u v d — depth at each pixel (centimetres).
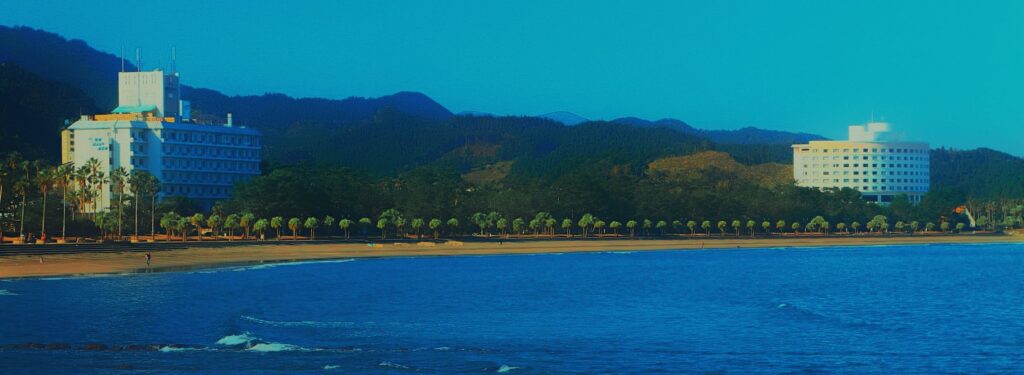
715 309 14400
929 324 12625
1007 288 18325
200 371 8850
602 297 16225
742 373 9200
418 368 9169
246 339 10594
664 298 16112
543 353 10138
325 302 14850
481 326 12194
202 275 19850
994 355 10188
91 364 9138
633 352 10256
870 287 18575
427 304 14762
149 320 12188
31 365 9069
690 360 9838
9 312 12838
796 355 10144
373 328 11888
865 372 9281
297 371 8906
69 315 12588
